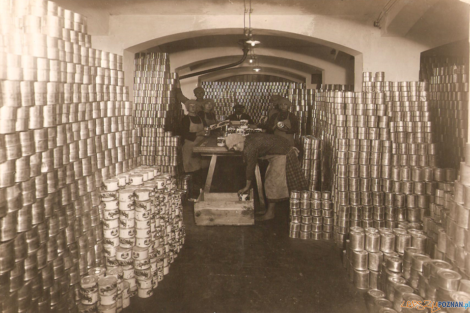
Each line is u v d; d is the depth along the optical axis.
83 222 2.96
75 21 3.05
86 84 3.09
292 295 3.31
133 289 3.25
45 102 2.45
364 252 3.43
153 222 3.40
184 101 7.92
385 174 4.49
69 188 2.77
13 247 2.13
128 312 3.03
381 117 4.65
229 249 4.36
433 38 6.26
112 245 3.21
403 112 4.85
